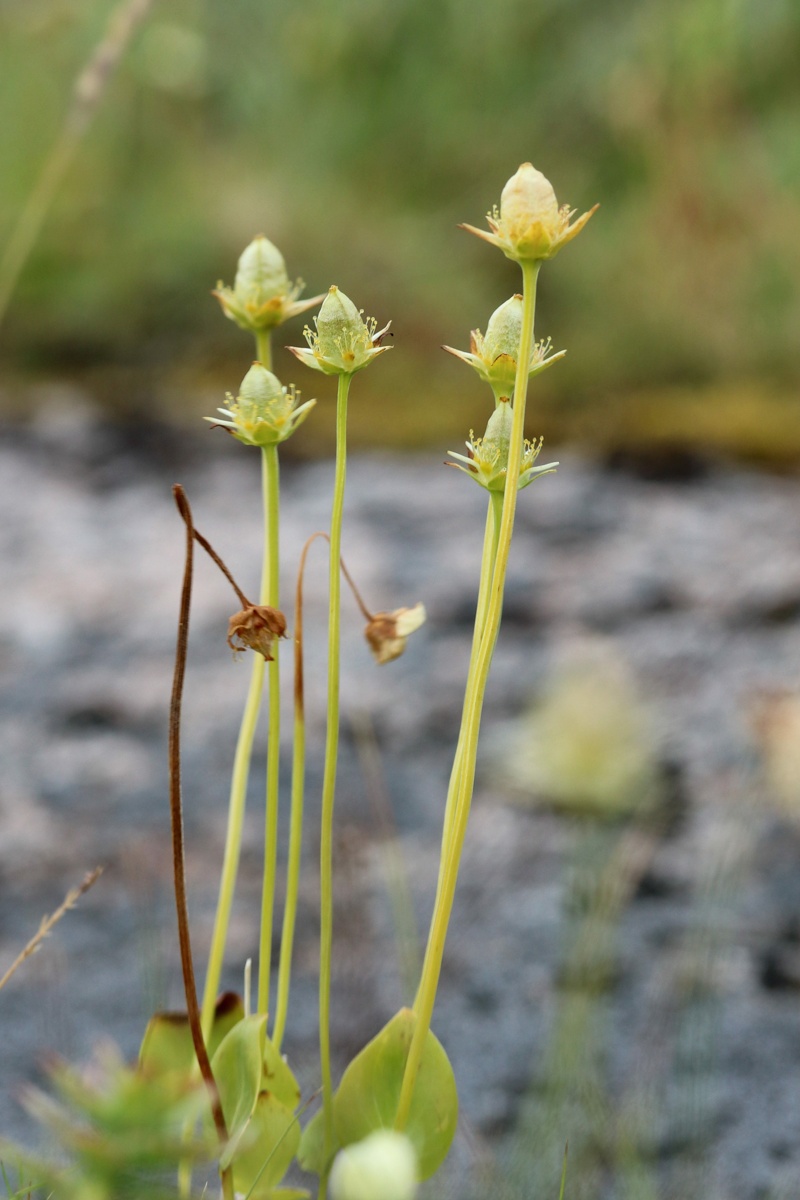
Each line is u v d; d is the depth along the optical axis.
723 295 2.30
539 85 2.57
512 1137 0.72
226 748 1.18
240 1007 0.62
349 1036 0.77
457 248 2.40
